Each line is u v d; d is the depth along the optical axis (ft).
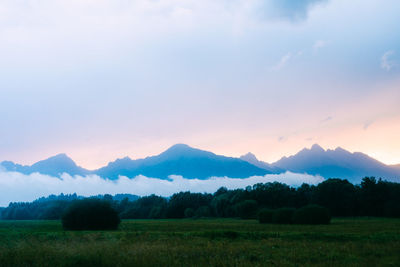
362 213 351.67
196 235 96.37
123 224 228.02
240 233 97.35
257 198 403.95
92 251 50.65
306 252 63.46
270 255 59.67
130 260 46.96
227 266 49.24
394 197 335.26
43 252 52.26
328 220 202.69
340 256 58.54
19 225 226.99
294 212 219.41
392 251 63.46
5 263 46.93
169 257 52.80
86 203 176.65
